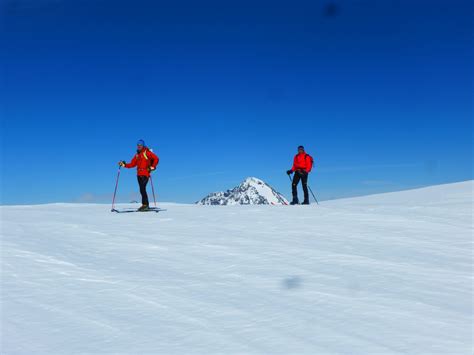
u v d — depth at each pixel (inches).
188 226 376.5
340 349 144.8
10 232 343.3
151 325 165.6
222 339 153.3
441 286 213.0
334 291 203.5
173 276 226.5
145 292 201.8
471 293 203.2
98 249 285.3
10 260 253.3
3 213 489.4
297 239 319.3
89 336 156.3
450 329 161.2
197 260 258.4
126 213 485.1
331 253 275.6
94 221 409.1
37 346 148.6
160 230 356.2
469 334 156.8
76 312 178.2
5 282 215.0
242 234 338.3
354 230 354.9
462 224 381.1
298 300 191.6
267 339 153.0
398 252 281.4
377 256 269.9
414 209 476.1
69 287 208.5
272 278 223.5
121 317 173.2
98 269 238.1
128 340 152.9
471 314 176.6
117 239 317.7
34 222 398.9
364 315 174.6
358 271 236.7
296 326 164.1
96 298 194.1
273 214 446.9
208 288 207.9
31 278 221.5
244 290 205.0
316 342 150.3
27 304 186.7
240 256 267.7
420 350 143.6
